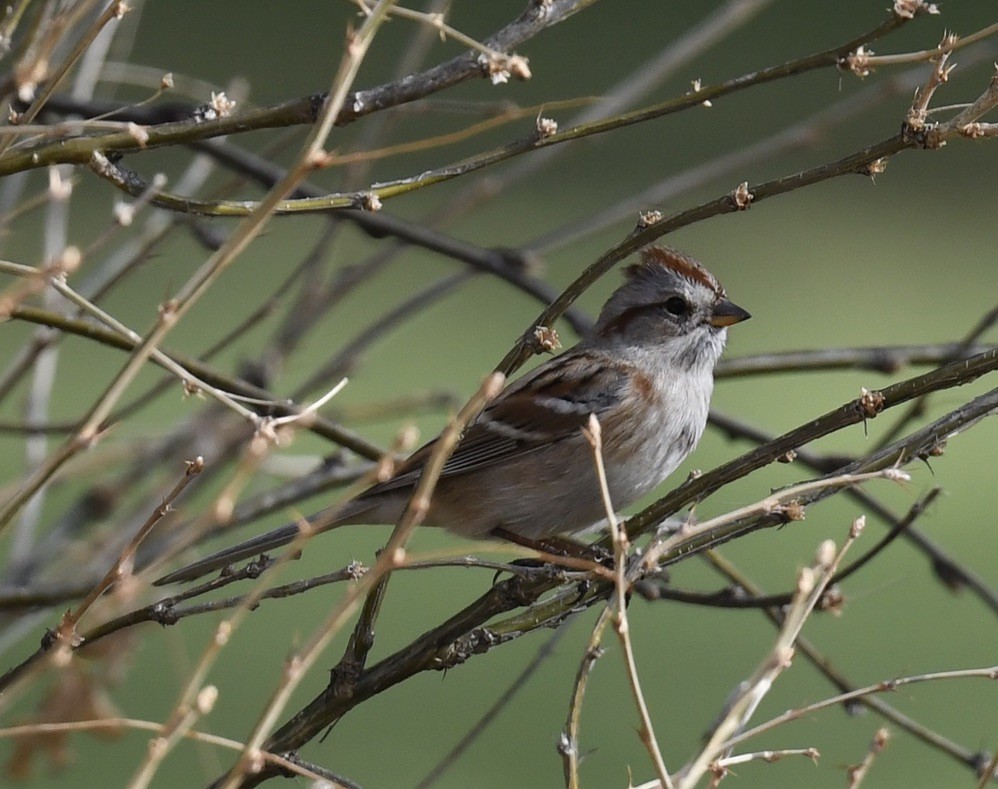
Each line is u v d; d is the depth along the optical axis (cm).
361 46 494
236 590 1226
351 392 1908
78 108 779
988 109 608
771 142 1045
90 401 1800
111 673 809
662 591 739
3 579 930
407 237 931
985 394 668
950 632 1588
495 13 2959
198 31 2938
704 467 1789
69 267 500
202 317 2055
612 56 2875
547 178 2672
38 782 1248
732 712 503
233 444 986
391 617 1590
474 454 907
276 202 495
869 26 3025
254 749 469
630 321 950
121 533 944
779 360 950
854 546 1644
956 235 2573
